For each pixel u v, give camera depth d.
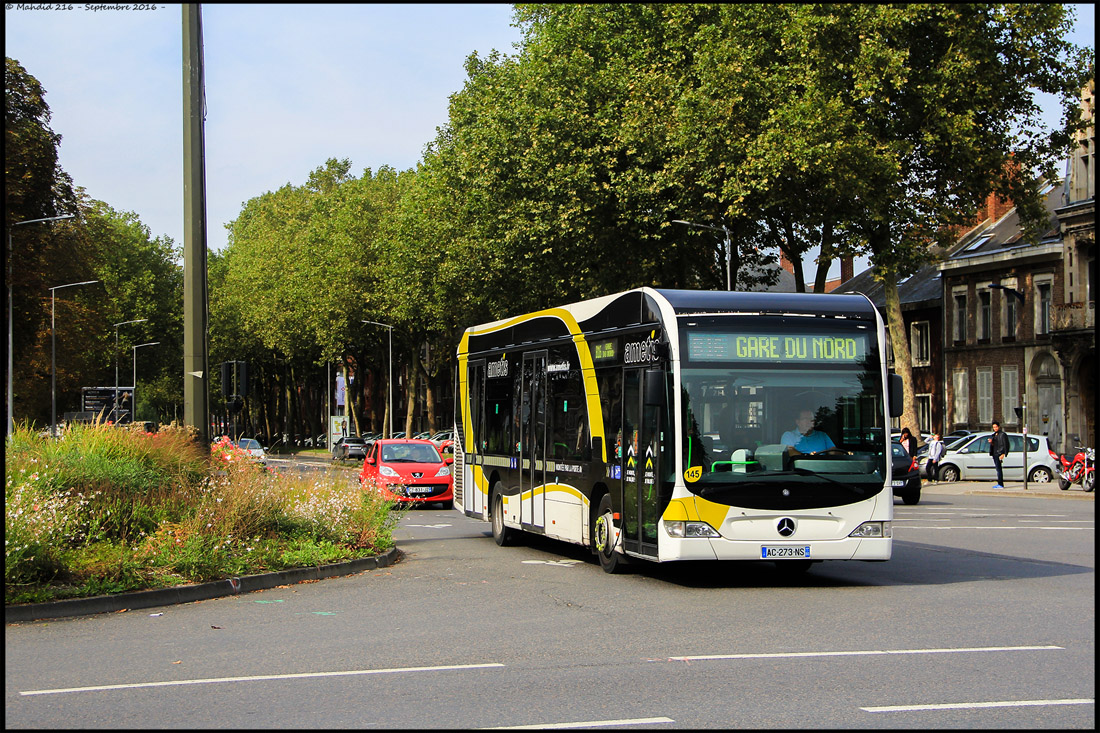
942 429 58.31
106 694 7.43
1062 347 48.12
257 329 82.50
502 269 44.28
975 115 34.25
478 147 42.44
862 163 32.44
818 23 32.69
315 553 14.98
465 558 17.14
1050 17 33.53
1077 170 48.22
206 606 11.98
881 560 13.01
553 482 16.61
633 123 36.56
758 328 13.19
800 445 13.00
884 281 36.34
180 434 15.76
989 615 10.94
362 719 6.66
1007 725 6.47
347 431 77.56
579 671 8.19
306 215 83.25
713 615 11.08
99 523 13.50
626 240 39.06
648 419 13.42
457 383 22.45
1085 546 18.44
